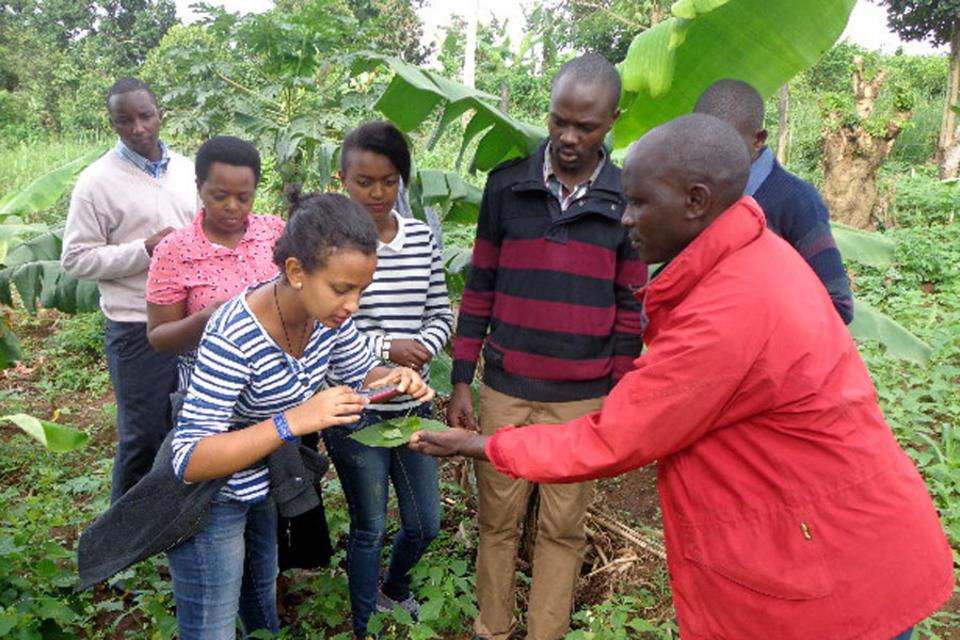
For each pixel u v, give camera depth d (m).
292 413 2.12
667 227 1.86
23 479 4.59
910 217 11.87
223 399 2.16
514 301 2.90
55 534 3.92
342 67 5.64
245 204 2.82
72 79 30.77
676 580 2.08
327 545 3.01
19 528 3.63
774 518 1.86
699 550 1.97
